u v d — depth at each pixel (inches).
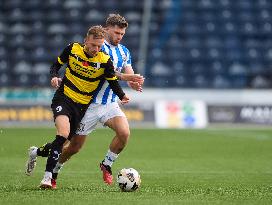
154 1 4138.8
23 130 2891.2
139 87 1177.4
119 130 1189.1
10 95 3253.0
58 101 1144.8
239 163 1801.2
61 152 1121.4
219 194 1089.4
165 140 2551.7
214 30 4087.1
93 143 2362.2
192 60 3941.9
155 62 3897.6
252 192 1132.5
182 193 1095.6
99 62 1133.7
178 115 3302.2
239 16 4156.0
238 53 4008.4
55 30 4020.7
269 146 2340.1
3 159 1831.9
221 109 3358.8
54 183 1179.9
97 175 1464.1
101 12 4124.0
